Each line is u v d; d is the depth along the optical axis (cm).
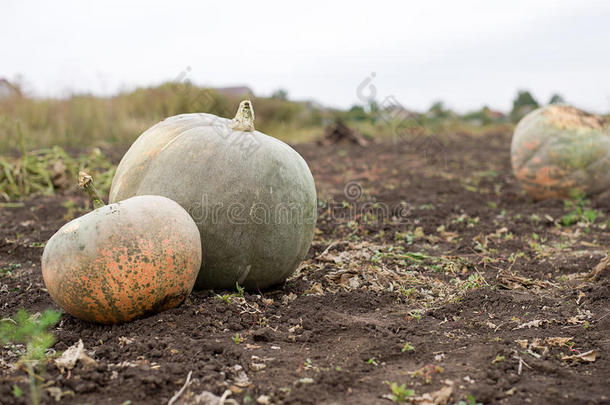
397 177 327
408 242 187
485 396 101
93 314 118
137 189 129
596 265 161
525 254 175
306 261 164
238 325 122
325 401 100
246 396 100
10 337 114
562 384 105
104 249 113
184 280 121
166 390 101
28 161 271
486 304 138
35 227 202
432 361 112
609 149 232
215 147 129
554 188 239
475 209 235
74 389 101
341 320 127
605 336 121
